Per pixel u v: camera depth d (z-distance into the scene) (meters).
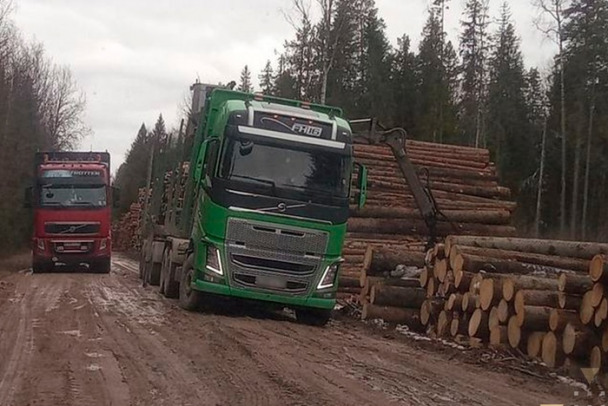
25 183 43.62
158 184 22.44
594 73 42.91
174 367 9.56
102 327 12.75
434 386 9.13
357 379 9.26
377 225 19.36
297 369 9.66
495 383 9.56
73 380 8.67
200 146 15.05
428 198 17.58
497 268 12.52
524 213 50.12
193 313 14.85
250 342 11.50
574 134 44.53
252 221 13.88
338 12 34.31
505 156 51.75
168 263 17.94
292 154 14.17
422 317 14.12
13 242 44.34
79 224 28.48
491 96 51.88
